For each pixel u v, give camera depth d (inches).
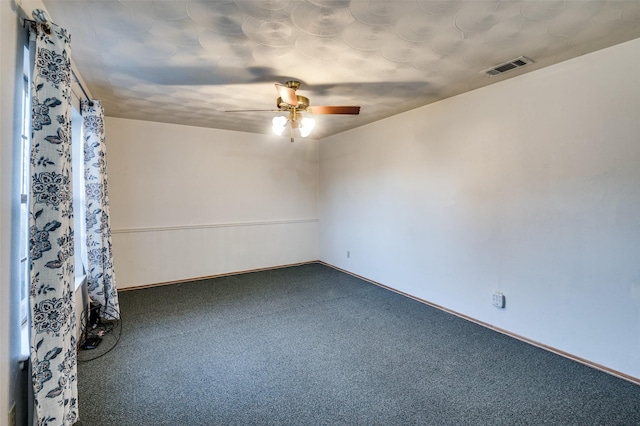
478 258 130.6
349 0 68.9
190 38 86.0
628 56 89.3
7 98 51.6
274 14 74.2
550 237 107.7
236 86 123.9
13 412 54.9
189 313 143.6
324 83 121.8
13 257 54.6
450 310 143.7
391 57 98.2
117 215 176.7
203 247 201.5
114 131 174.4
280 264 230.8
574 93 100.3
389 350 109.6
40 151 57.8
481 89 126.8
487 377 93.5
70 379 64.9
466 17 76.1
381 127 179.0
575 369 97.3
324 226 238.5
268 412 79.0
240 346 112.7
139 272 182.9
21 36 57.2
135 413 78.4
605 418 76.7
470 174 132.3
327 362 102.0
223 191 207.2
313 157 241.8
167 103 146.8
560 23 79.2
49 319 58.7
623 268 92.4
